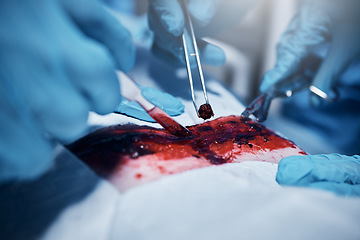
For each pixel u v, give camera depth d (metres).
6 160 0.45
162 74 1.23
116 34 0.68
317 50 1.27
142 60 1.34
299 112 1.85
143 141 0.67
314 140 1.70
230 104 1.05
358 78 1.51
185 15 1.04
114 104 0.64
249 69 1.80
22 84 0.46
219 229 0.35
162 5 0.94
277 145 0.78
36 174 0.51
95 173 0.55
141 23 1.69
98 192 0.51
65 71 0.51
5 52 0.43
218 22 1.26
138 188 0.51
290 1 1.57
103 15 0.63
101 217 0.47
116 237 0.42
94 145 0.64
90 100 0.59
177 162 0.61
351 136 1.58
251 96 1.86
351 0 1.10
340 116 1.64
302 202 0.37
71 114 0.52
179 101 0.93
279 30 1.65
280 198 0.39
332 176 0.61
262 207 0.37
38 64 0.46
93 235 0.45
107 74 0.55
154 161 0.60
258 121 0.98
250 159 0.71
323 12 1.11
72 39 0.50
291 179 0.62
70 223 0.46
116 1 2.11
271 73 1.17
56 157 0.59
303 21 1.15
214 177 0.55
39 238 0.44
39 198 0.50
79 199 0.50
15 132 0.45
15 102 0.46
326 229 0.33
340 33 1.11
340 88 1.56
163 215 0.43
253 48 1.77
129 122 0.79
